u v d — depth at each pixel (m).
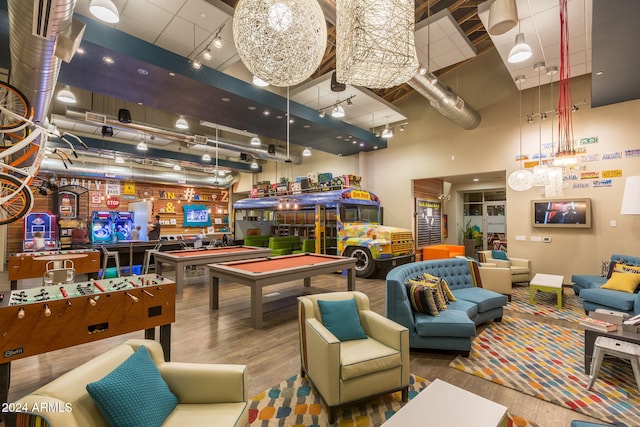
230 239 11.64
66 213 11.15
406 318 3.43
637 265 5.14
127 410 1.44
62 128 8.61
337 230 8.33
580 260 6.51
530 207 7.12
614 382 2.81
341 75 1.82
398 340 2.50
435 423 1.61
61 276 3.09
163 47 4.80
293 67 2.24
